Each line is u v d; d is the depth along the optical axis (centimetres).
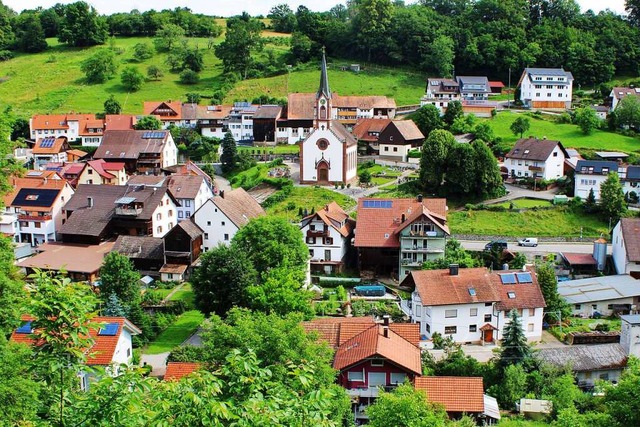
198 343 8388
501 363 7219
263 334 5322
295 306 8100
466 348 8394
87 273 10488
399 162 15875
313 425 2623
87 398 2670
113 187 12406
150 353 8169
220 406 2509
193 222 11150
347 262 11350
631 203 13288
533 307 8575
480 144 13388
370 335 6575
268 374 2923
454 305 8381
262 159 16650
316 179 14700
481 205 13025
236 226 11062
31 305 2627
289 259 9250
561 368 7225
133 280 9062
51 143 17550
